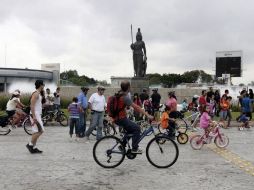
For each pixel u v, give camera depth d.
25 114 18.70
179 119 20.02
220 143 14.23
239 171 9.80
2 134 18.30
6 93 41.19
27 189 7.82
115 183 8.38
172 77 113.31
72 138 17.00
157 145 10.18
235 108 38.81
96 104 15.51
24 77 65.44
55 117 24.00
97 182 8.47
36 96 12.18
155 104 24.62
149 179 8.78
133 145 10.04
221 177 9.07
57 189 7.84
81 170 9.77
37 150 12.51
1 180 8.59
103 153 10.06
